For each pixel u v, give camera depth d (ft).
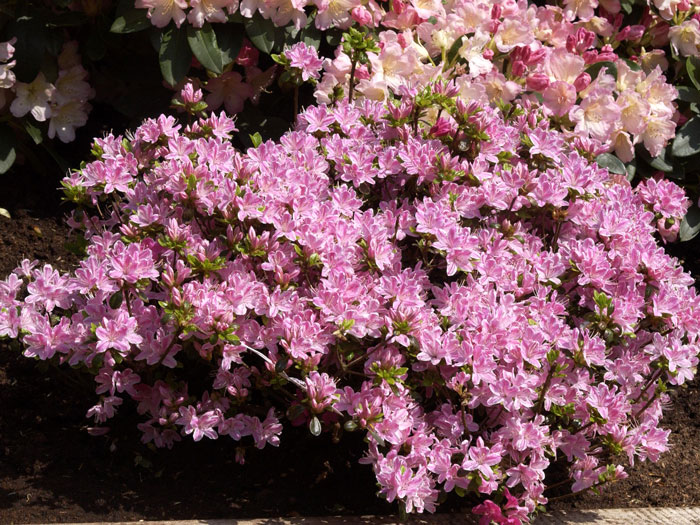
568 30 6.05
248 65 5.80
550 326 4.67
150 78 5.85
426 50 5.73
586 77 5.68
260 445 4.66
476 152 5.08
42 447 4.80
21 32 5.58
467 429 4.67
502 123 5.27
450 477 4.55
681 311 4.85
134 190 4.86
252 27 5.58
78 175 4.84
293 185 4.82
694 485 5.06
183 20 5.47
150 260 4.55
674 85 6.37
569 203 4.97
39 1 5.75
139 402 4.82
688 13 6.23
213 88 5.81
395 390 4.62
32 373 5.01
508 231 4.93
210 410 4.66
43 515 4.56
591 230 5.07
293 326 4.56
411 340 4.58
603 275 4.81
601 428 4.73
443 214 4.86
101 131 6.01
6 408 4.91
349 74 5.61
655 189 5.40
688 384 5.57
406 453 4.65
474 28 5.75
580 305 4.90
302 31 5.67
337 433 4.66
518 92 5.65
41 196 5.77
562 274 4.95
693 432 5.35
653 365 4.87
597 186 5.05
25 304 4.68
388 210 4.88
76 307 4.84
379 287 4.66
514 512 4.55
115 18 5.62
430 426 4.75
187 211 4.73
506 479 4.68
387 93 5.47
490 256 4.88
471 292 4.77
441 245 4.75
